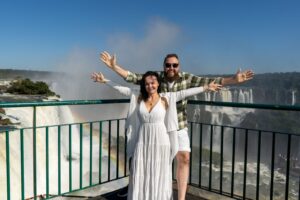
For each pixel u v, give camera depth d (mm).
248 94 42250
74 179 16062
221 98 37062
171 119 3342
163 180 3289
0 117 14625
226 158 27062
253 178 21750
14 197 11758
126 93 3531
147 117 3268
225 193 4176
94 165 17984
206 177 19938
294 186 21125
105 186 7730
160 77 3680
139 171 3301
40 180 14391
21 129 3531
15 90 37438
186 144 3611
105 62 3678
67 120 22797
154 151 3260
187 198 4035
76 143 21188
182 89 3629
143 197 3307
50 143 17672
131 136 3480
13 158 12688
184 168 3611
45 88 39406
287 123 39406
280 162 26312
